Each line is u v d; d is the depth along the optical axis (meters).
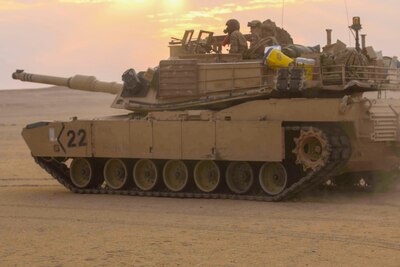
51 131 27.30
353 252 14.66
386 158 24.00
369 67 23.33
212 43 27.52
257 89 23.81
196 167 24.59
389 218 19.17
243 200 23.33
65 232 17.45
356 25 24.80
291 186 22.62
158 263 13.94
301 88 22.59
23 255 14.82
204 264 13.80
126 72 26.55
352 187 27.22
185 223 18.62
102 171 27.14
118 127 25.80
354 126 22.14
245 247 15.30
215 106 25.00
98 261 14.16
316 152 22.56
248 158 23.31
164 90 25.33
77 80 30.66
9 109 115.31
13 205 23.22
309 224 18.20
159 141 24.94
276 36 26.81
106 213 20.88
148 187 25.61
